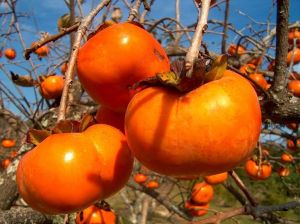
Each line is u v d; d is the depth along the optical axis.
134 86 0.19
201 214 0.84
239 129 0.17
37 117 0.69
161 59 0.21
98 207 0.42
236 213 0.55
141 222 1.33
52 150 0.19
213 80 0.18
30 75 0.60
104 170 0.20
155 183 1.21
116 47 0.20
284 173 1.04
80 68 0.21
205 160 0.17
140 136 0.18
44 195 0.19
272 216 0.64
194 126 0.17
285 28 0.30
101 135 0.20
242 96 0.18
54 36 0.24
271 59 0.73
